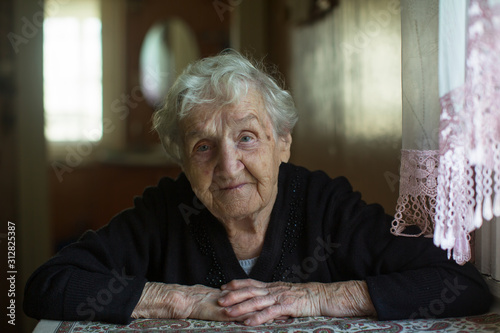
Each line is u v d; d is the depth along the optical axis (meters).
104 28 5.66
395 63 2.09
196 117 1.18
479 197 0.89
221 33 5.61
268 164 1.21
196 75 1.22
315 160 3.58
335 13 3.02
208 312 1.14
